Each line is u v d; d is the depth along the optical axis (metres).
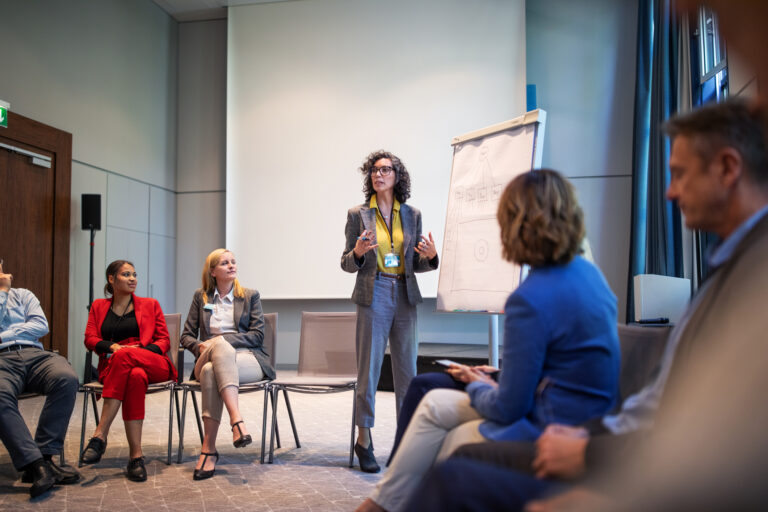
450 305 2.95
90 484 2.67
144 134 7.04
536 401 1.33
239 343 3.20
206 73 7.60
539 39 6.68
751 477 0.49
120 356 2.88
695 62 4.72
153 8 7.24
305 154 6.92
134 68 6.88
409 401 1.87
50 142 5.53
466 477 0.89
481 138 3.08
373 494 1.60
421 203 6.55
